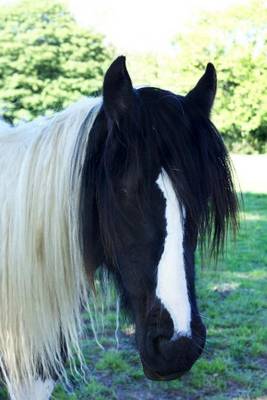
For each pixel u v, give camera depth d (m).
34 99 23.88
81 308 1.99
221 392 3.61
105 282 2.02
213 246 1.75
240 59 24.94
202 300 5.20
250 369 3.94
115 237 1.62
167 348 1.51
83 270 1.81
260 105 25.03
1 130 2.16
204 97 1.77
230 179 1.76
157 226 1.56
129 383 3.68
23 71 24.25
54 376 2.08
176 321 1.50
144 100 1.66
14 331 1.89
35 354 1.92
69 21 26.05
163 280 1.53
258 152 25.95
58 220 1.80
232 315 4.89
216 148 1.71
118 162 1.60
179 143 1.60
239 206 1.91
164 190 1.56
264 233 8.26
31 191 1.83
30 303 1.84
